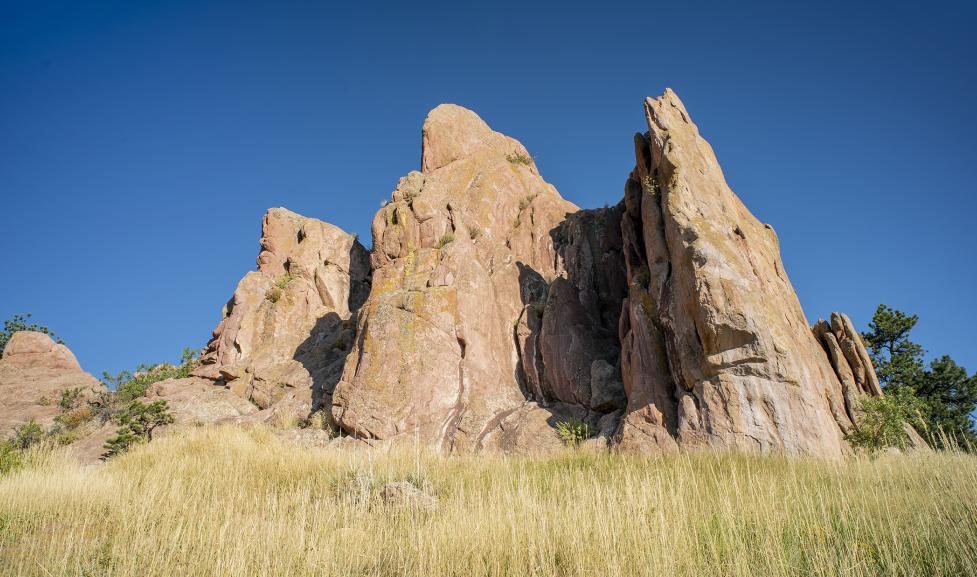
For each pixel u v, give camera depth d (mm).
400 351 26844
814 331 24453
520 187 40688
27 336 42312
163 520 9602
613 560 6898
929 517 7527
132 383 36438
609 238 32031
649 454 17938
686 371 20859
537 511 8727
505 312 31000
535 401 27266
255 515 10125
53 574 7230
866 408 18750
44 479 13172
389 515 10203
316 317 37281
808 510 8336
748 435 18578
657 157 26438
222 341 37375
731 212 24812
